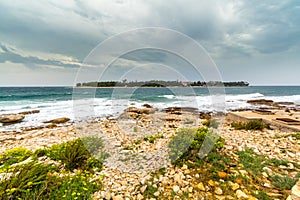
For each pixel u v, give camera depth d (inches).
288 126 263.4
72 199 99.5
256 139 215.9
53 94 1403.8
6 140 265.4
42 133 303.1
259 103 845.8
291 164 146.3
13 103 877.8
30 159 137.0
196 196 111.4
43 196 98.3
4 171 115.4
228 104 819.4
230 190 116.2
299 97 1366.9
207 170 136.6
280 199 107.0
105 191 114.0
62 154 145.5
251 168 140.2
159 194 113.5
